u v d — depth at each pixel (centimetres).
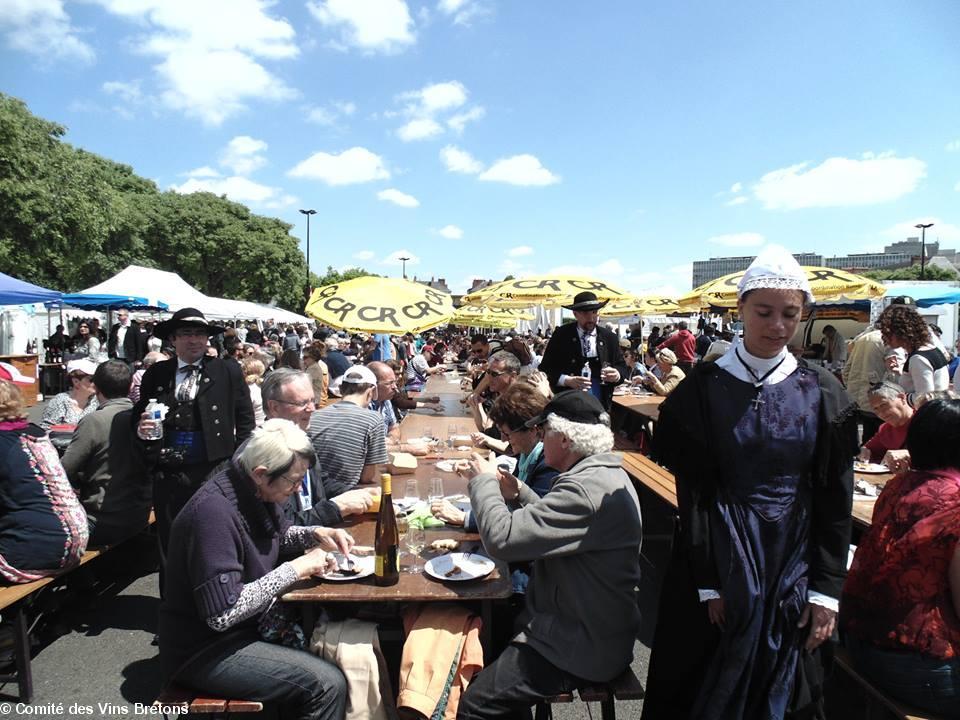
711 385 193
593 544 211
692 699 196
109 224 2106
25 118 1786
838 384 191
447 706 207
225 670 210
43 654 342
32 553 303
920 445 222
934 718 208
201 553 205
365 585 231
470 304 858
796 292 180
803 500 186
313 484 309
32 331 1848
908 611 211
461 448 476
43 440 326
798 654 185
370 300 541
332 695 212
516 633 235
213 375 354
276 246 4081
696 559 189
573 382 496
